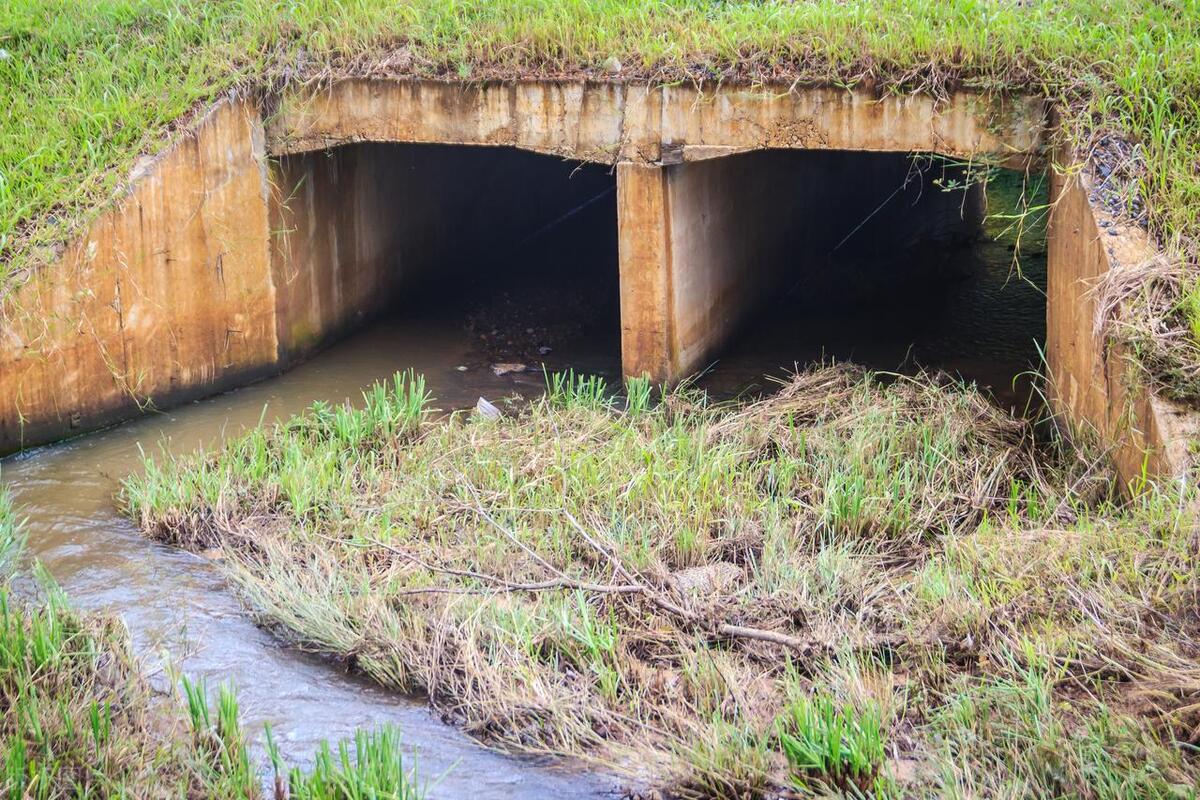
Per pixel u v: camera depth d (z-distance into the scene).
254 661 8.02
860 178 18.42
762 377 13.22
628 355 12.57
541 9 12.80
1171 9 11.65
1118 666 6.79
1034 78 10.81
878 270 16.92
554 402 12.18
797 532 9.09
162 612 8.62
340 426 11.02
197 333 12.46
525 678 7.40
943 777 6.23
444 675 7.66
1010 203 20.45
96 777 6.34
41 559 9.39
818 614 7.88
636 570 8.53
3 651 7.36
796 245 16.22
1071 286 10.30
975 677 7.07
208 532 9.72
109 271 11.63
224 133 12.39
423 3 13.23
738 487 9.73
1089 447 9.70
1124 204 9.80
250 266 12.79
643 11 12.45
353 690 7.72
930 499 9.45
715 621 7.82
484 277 16.58
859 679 7.07
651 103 11.84
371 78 12.57
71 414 11.59
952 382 11.55
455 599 8.23
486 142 12.48
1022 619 7.43
